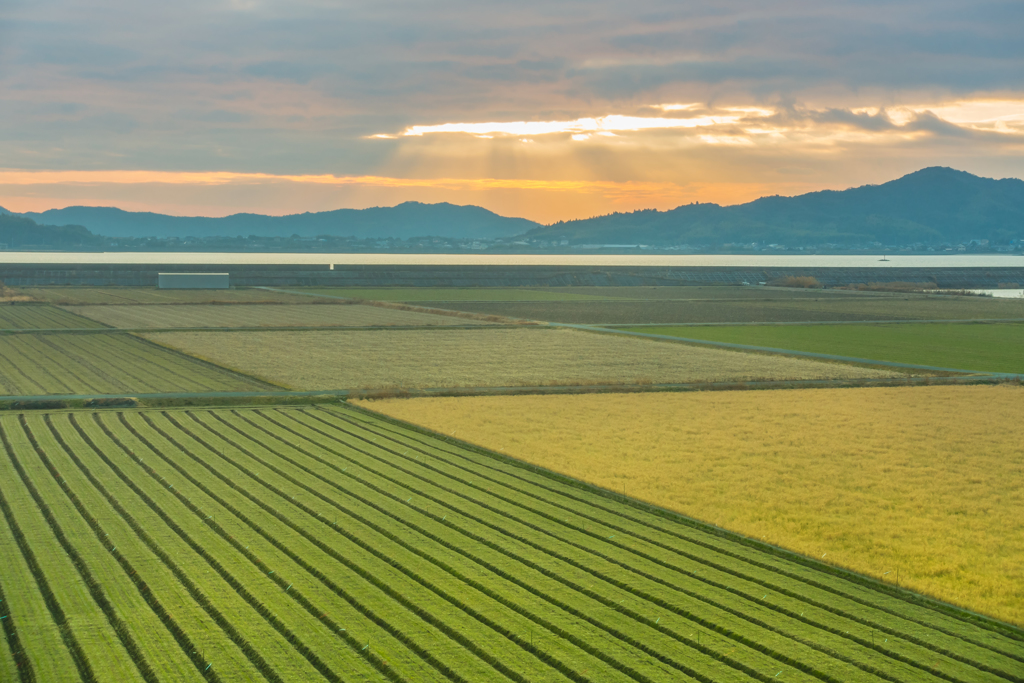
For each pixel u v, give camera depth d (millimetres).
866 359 76750
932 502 34469
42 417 48281
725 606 23891
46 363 67938
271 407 52875
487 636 21688
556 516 31875
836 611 23875
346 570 25922
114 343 80312
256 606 23297
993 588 25766
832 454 42000
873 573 26797
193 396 55219
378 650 20797
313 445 43000
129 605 23109
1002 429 48000
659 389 60500
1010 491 36125
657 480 37125
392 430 46969
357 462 39594
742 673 20078
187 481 35719
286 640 21297
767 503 34062
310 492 34500
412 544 28359
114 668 19703
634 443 44031
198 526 29781
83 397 53906
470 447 43125
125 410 50938
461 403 54750
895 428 48031
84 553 26844
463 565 26578
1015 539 30312
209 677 19469
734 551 28594
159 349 77125
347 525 30250
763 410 53156
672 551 28547
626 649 21109
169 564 26203
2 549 27266
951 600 24781
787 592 25156
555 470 38562
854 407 54375
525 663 20312
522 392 58812
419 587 24734
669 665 20391
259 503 32844
